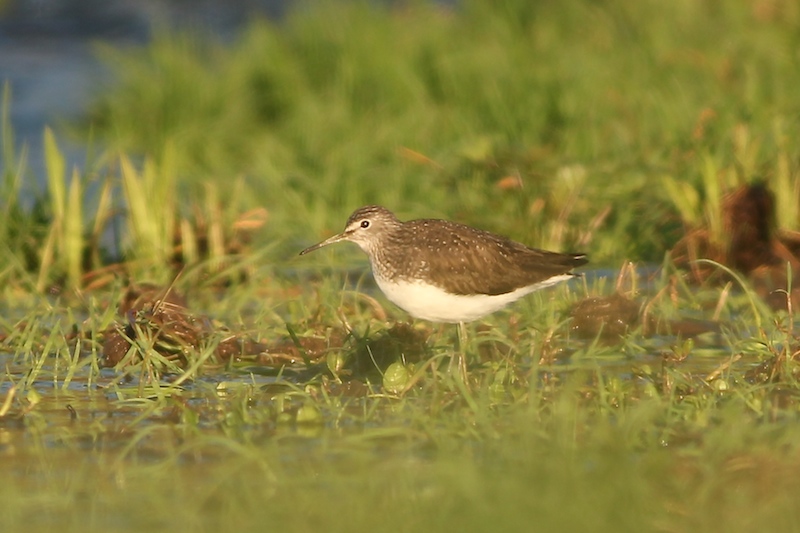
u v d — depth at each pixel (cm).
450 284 1143
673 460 896
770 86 2039
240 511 806
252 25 2738
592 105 2011
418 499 820
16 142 2372
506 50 2394
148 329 1180
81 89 2739
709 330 1298
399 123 2095
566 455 898
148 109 2425
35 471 888
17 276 1537
